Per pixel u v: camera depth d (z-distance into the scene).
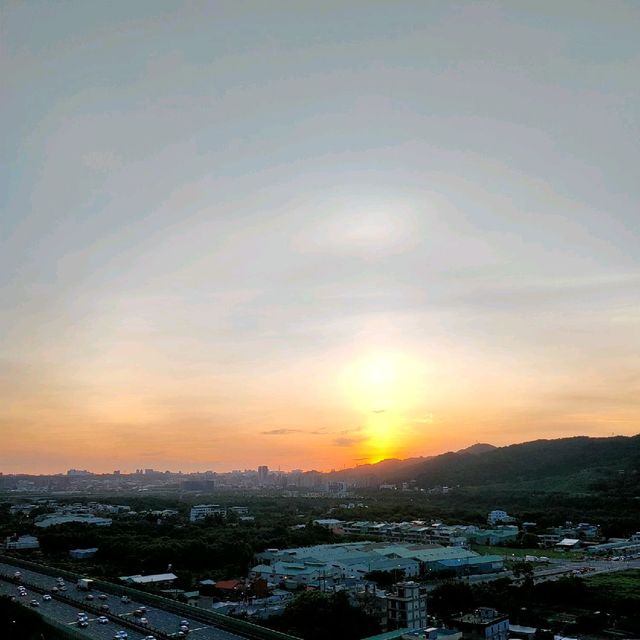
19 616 144.00
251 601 194.25
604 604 196.00
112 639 128.25
